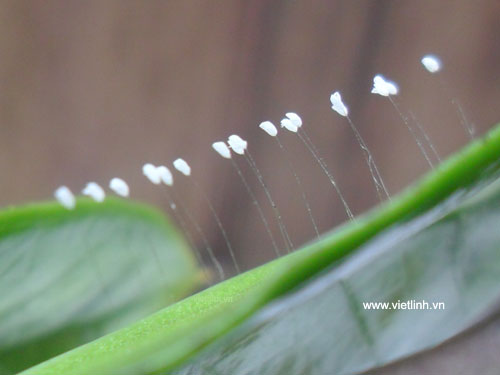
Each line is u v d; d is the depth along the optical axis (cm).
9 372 5
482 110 8
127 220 5
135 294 5
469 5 8
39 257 5
